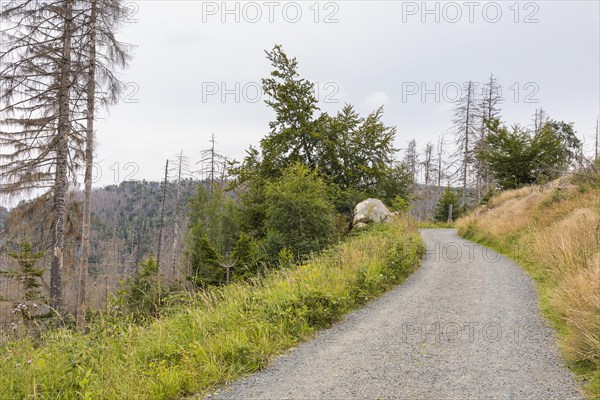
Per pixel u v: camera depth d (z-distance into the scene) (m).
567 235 9.49
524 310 7.28
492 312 7.25
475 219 21.88
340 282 8.66
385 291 9.35
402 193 30.05
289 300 7.18
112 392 4.39
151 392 4.42
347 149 26.88
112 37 14.74
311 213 16.81
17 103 14.20
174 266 36.66
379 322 6.98
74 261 16.44
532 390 4.25
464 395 4.20
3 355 5.41
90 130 14.35
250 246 18.39
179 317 7.09
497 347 5.57
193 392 4.61
